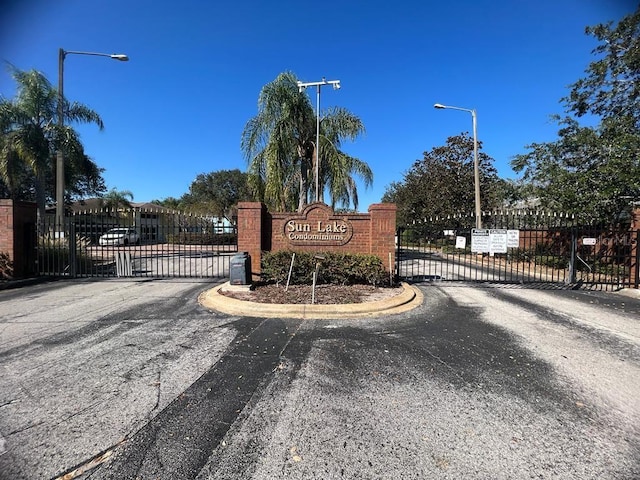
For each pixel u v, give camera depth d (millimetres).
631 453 2896
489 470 2684
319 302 7746
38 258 11930
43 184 18531
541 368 4574
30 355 4887
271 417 3389
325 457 2820
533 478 2607
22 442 2990
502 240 11367
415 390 3955
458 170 25922
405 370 4496
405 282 10969
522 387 4043
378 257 9641
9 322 6527
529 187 17188
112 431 3154
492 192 25109
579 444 3008
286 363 4688
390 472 2656
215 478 2592
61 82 17656
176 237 31484
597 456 2857
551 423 3318
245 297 8141
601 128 14688
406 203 31469
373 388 3994
